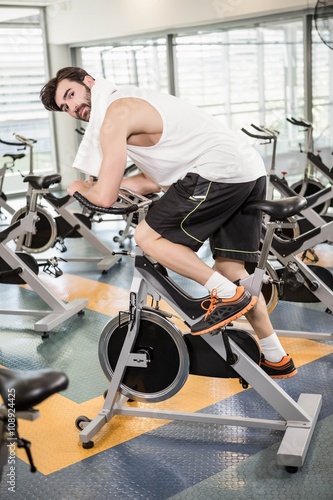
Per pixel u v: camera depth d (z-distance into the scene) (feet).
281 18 23.77
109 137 7.07
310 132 18.94
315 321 12.55
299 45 23.59
